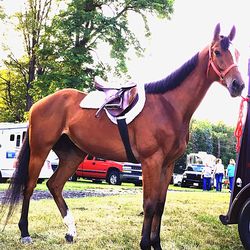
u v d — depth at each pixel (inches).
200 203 398.9
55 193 229.5
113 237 223.9
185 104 197.9
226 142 2274.9
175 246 212.2
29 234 222.2
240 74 187.3
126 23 1057.5
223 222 211.6
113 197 436.1
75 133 215.8
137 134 195.3
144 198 190.9
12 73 1284.4
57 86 972.6
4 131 720.3
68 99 223.1
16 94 1301.7
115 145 203.5
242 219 204.2
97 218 281.7
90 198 416.2
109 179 836.6
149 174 190.9
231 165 777.6
